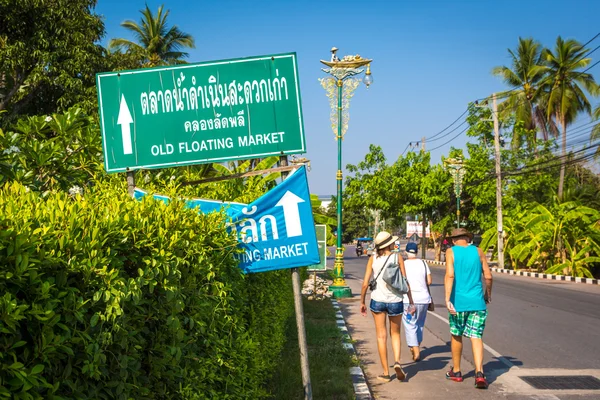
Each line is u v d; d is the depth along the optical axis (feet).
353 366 28.45
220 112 19.72
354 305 58.23
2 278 8.00
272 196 19.03
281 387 22.68
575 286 82.12
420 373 28.02
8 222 8.77
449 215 160.86
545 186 159.74
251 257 18.81
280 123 19.62
